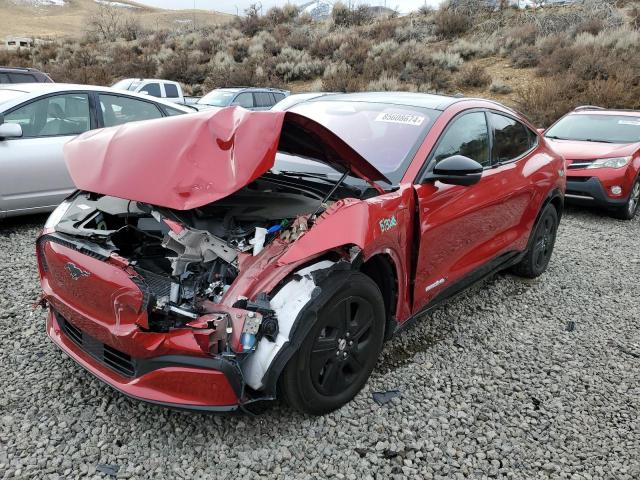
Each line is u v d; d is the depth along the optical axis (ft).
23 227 19.99
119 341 8.29
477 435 9.88
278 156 13.02
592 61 57.67
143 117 22.88
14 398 9.89
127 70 82.38
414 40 81.35
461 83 65.21
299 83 76.33
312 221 9.19
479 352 12.83
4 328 12.37
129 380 8.63
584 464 9.41
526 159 15.92
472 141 13.38
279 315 8.45
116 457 8.59
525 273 17.54
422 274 11.51
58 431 9.09
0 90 20.47
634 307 16.22
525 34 76.23
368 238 9.32
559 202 18.15
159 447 8.85
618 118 30.30
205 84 77.00
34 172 19.16
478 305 15.55
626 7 84.38
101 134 10.55
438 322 14.23
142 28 123.24
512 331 14.08
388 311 10.94
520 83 63.36
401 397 10.73
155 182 8.68
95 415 9.52
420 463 9.03
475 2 90.58
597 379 12.11
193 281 8.80
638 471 9.30
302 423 9.59
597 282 18.15
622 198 26.76
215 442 9.03
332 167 10.76
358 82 66.39
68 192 20.20
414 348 12.75
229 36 101.65
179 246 9.02
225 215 10.09
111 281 8.36
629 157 26.86
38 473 8.17
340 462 8.86
